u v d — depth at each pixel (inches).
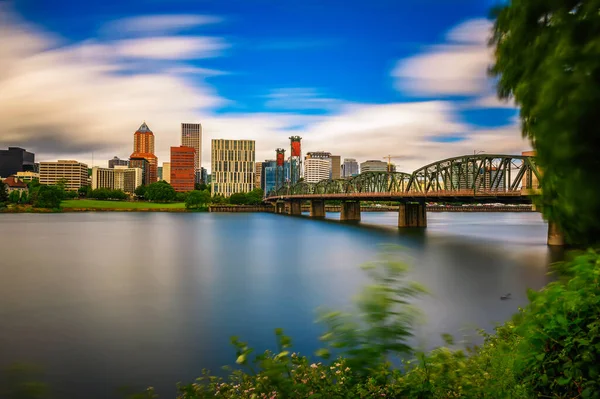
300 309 1249.4
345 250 2797.7
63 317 1190.9
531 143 144.6
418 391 219.3
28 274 1923.0
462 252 2434.8
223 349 908.0
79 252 2755.9
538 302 206.8
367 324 172.1
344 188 6427.2
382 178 5108.3
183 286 1628.9
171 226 5408.5
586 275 201.5
